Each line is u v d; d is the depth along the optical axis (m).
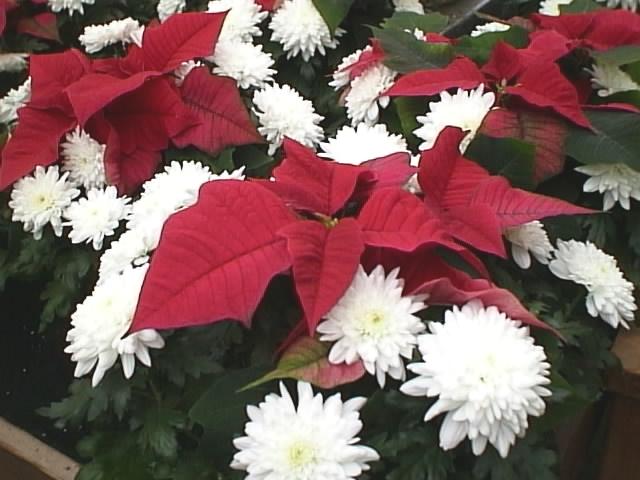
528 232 0.61
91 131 0.71
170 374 0.54
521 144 0.65
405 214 0.54
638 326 0.72
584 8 0.87
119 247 0.59
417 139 0.73
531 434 0.51
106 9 0.95
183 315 0.49
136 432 0.58
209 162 0.71
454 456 0.51
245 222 0.52
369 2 0.91
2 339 0.82
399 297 0.51
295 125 0.74
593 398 0.60
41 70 0.74
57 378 0.79
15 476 0.75
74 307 0.68
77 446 0.61
